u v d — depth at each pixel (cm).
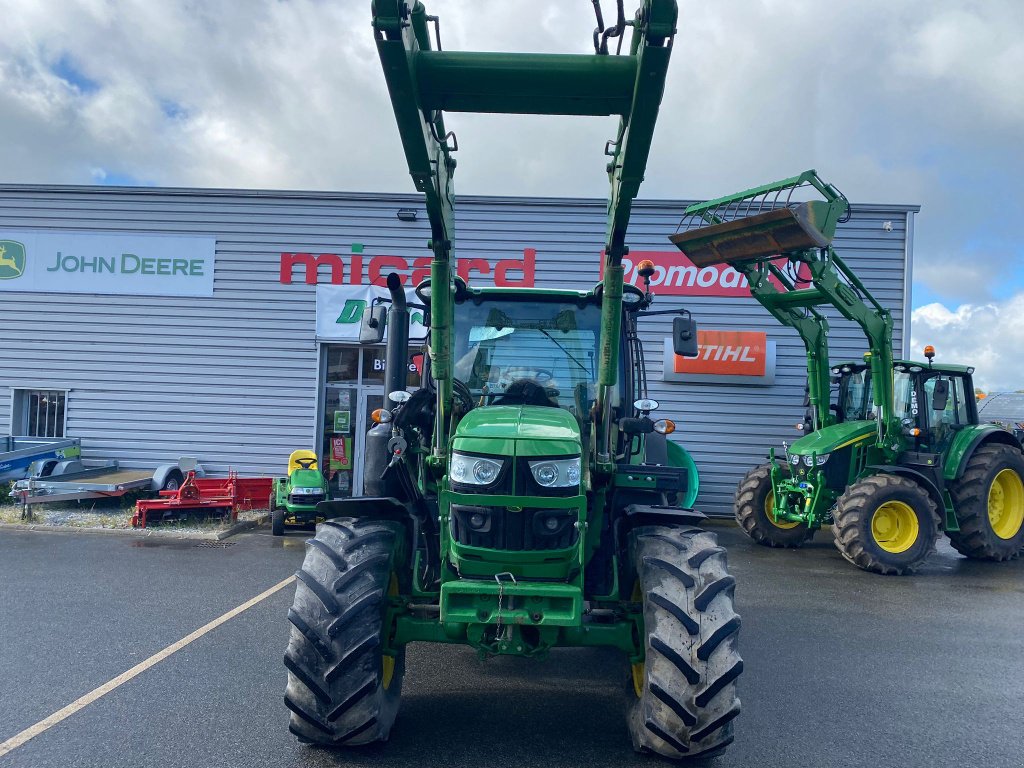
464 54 336
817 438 1021
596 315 524
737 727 442
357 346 1373
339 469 1371
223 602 686
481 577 383
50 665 517
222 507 1102
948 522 984
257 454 1361
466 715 452
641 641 405
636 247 1339
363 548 398
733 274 1327
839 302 958
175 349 1368
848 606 739
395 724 435
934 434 1015
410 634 404
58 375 1377
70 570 802
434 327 427
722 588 376
